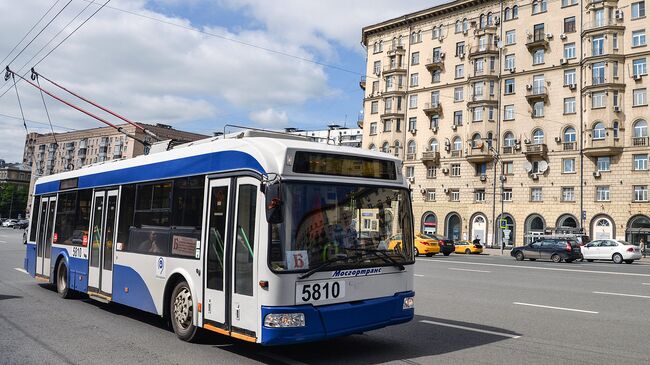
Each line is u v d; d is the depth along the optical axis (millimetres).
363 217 6387
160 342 6965
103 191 9555
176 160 7613
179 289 7152
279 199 5570
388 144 59656
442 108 55469
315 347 6840
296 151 5945
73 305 9906
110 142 93812
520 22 50406
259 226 5750
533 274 17969
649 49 42531
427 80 57219
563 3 47719
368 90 62906
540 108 48500
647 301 11289
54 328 7816
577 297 11898
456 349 6770
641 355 6445
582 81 45719
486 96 51469
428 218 55406
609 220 43219
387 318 6305
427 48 57688
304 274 5684
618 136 43188
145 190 8266
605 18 44375
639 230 41594
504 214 49469
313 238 5871
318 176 6070
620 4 44156
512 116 50250
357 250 6215
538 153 47312
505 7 51656
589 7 45500
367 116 62594
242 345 6859
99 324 8164
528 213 47844
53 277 11141
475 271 19141
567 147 46062
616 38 44031
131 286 8250
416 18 58344
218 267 6367
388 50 61281
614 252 31406
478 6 53562
